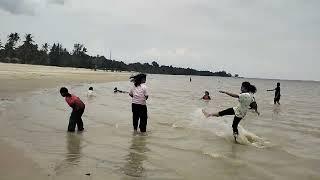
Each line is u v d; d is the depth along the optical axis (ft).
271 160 28.45
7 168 22.07
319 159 29.81
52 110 50.29
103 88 117.08
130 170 23.52
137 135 36.35
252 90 35.22
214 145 32.91
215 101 89.81
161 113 56.44
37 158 24.82
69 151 27.66
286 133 42.88
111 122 43.98
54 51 410.31
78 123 36.55
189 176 22.94
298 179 23.67
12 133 32.99
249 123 49.57
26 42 362.12
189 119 49.08
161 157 27.63
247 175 23.86
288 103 98.94
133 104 37.99
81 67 428.15
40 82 106.11
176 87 177.47
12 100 58.39
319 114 70.03
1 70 142.51
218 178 22.84
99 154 27.35
